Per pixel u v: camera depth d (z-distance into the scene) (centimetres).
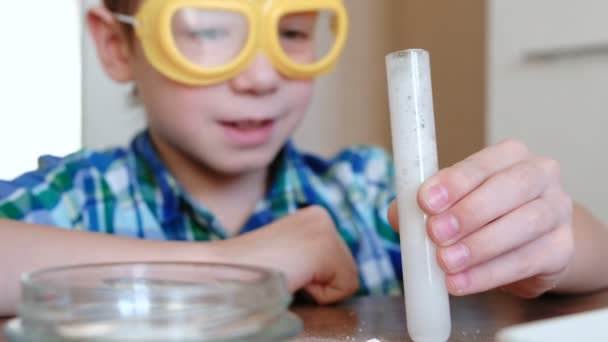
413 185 45
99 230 85
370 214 99
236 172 83
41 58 138
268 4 75
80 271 40
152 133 91
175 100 78
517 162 53
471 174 48
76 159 91
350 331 49
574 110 117
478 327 50
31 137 137
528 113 123
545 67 120
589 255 66
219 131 79
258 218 90
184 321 35
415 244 44
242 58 75
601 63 114
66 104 140
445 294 45
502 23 124
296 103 81
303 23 80
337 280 66
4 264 57
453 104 163
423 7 171
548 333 36
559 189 54
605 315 38
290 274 63
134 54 84
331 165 104
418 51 45
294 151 100
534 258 52
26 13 137
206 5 73
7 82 136
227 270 41
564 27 116
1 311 56
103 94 141
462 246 45
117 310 36
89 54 141
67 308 36
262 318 37
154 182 90
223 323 36
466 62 159
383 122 176
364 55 173
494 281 49
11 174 135
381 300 66
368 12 173
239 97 77
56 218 81
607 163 114
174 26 75
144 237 86
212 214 87
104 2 89
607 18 111
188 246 61
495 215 48
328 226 68
